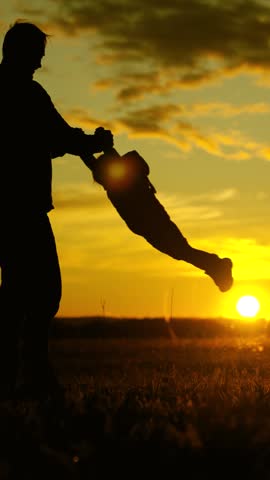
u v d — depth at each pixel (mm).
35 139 8359
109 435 5629
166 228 8453
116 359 23031
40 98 8477
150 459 4898
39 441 5688
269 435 5348
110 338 43750
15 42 8430
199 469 4750
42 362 8438
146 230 8453
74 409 6957
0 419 6590
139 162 8562
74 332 47625
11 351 8344
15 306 8336
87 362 21938
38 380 8367
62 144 8547
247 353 21438
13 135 8289
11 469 4871
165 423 6098
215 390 8891
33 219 8297
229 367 15945
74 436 5926
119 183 8453
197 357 21203
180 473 4711
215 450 4996
